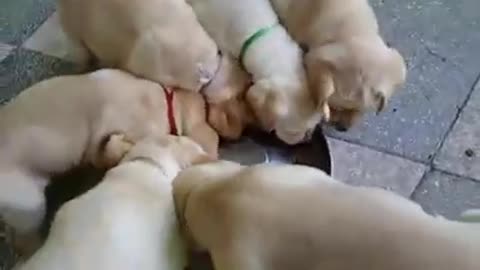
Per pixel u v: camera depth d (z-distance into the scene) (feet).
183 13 4.36
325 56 4.37
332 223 3.35
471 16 5.16
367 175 4.48
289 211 3.40
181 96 4.33
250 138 4.48
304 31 4.54
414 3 5.24
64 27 4.64
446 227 3.30
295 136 4.38
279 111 4.28
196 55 4.32
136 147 3.96
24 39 5.09
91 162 4.23
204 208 3.55
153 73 4.32
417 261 3.25
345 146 4.60
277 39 4.46
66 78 4.22
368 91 4.36
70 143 4.13
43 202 4.14
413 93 4.80
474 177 4.46
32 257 3.60
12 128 4.07
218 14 4.50
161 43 4.27
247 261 3.44
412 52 5.00
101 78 4.21
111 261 3.54
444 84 4.84
